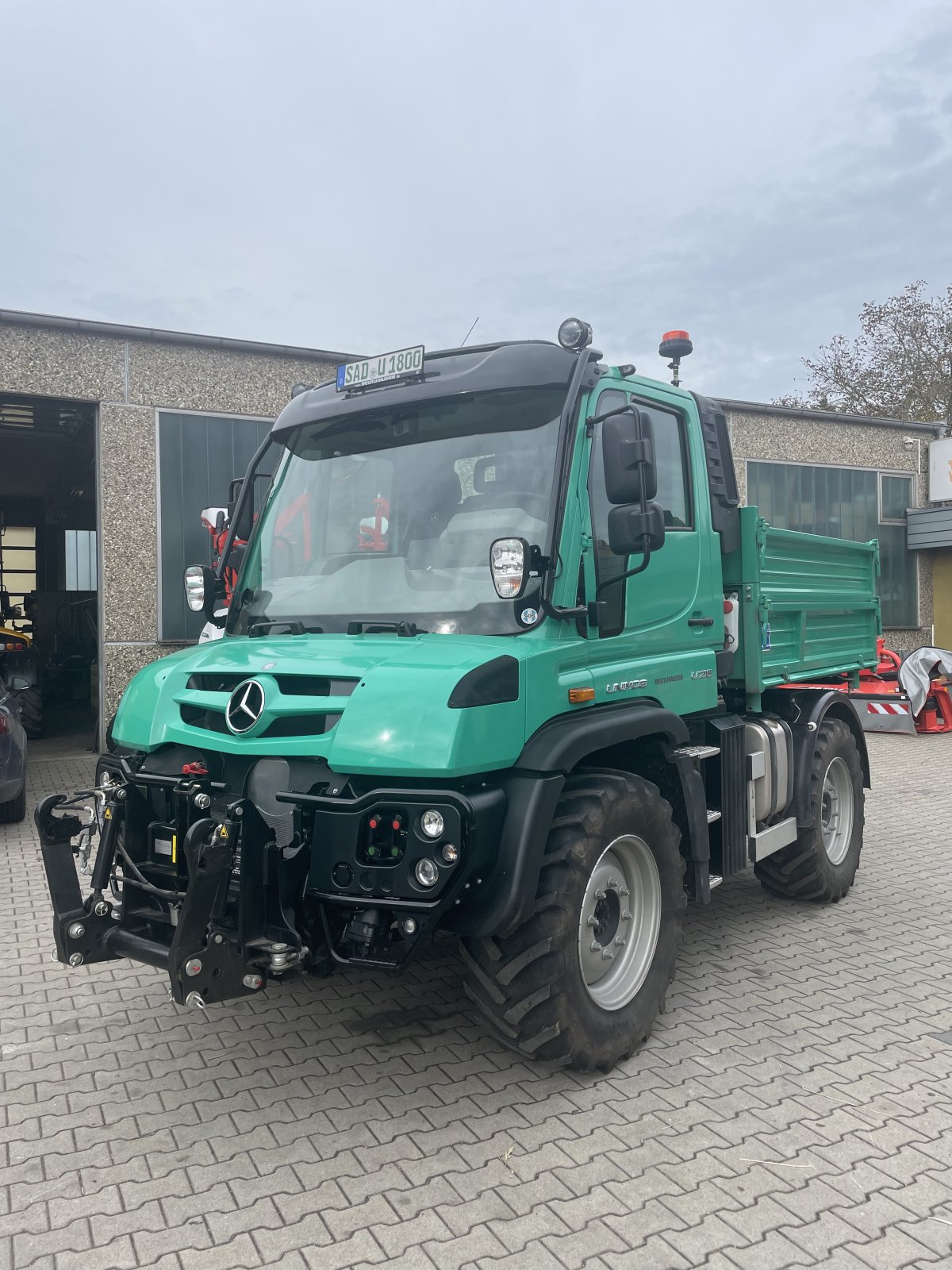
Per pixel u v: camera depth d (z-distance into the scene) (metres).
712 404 5.05
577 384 3.72
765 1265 2.54
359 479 4.10
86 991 4.55
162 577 10.77
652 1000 3.82
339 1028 4.09
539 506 3.61
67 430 14.43
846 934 5.30
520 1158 3.04
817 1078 3.59
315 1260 2.57
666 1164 3.01
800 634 5.77
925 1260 2.56
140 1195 2.87
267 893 3.16
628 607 4.03
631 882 3.87
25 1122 3.31
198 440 10.89
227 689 3.57
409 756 3.00
